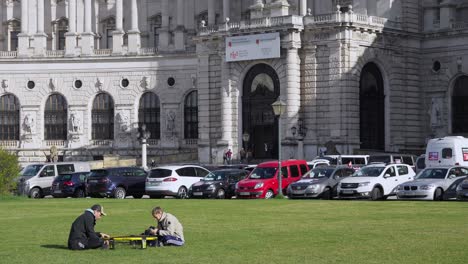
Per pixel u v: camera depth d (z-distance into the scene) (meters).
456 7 129.00
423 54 129.38
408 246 40.31
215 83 129.12
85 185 91.81
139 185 91.06
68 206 70.69
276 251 39.59
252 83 125.31
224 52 126.38
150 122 146.38
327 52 119.38
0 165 87.81
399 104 126.25
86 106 148.62
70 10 150.25
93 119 149.12
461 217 53.97
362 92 122.12
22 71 150.62
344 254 38.22
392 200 74.12
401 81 126.75
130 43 147.50
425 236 43.91
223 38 126.44
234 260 37.12
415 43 128.50
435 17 129.12
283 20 120.56
